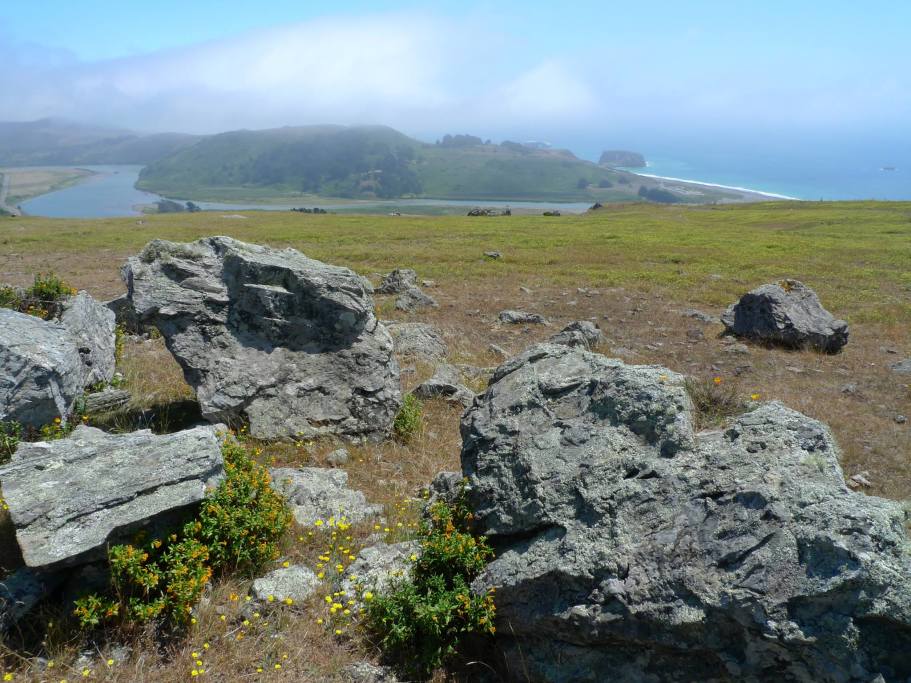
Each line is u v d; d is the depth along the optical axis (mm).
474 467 7367
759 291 21312
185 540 6465
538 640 6000
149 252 11430
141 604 5945
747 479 5578
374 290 29891
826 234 59906
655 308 26812
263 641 6113
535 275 35375
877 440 12367
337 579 7105
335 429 11414
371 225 70375
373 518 8672
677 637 5223
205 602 6461
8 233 54688
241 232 58906
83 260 38688
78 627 5926
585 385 7320
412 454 11320
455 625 6293
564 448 6715
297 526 8227
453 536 6684
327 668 5895
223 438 8508
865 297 29547
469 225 71312
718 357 19266
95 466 6879
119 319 18781
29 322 10992
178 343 11078
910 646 4676
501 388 7941
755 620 4879
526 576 5926
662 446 6285
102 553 6070
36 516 6125
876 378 17062
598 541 5816
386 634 6348
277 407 11125
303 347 11648
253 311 11422
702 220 81500
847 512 5039
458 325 23406
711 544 5355
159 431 11188
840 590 4750
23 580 5980
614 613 5434
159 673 5590
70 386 10547
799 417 6207
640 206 116625
